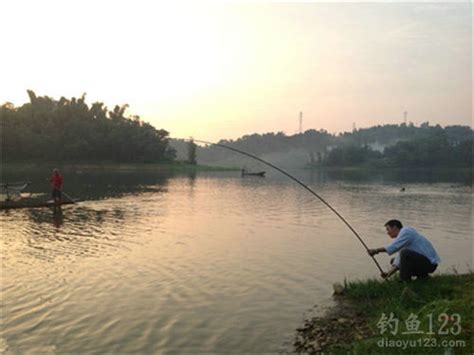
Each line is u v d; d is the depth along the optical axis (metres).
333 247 17.48
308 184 71.06
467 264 14.92
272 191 52.47
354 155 194.62
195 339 8.62
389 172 152.12
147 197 40.53
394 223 10.56
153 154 137.12
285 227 22.92
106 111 145.50
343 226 23.45
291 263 14.68
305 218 26.75
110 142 127.81
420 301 9.13
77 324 9.29
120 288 11.74
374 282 10.92
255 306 10.40
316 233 21.00
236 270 13.66
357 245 17.95
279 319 9.59
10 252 16.08
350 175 121.69
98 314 9.85
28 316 9.69
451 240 19.70
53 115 129.12
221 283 12.28
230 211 30.20
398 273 11.28
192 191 50.62
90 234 20.12
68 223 23.45
